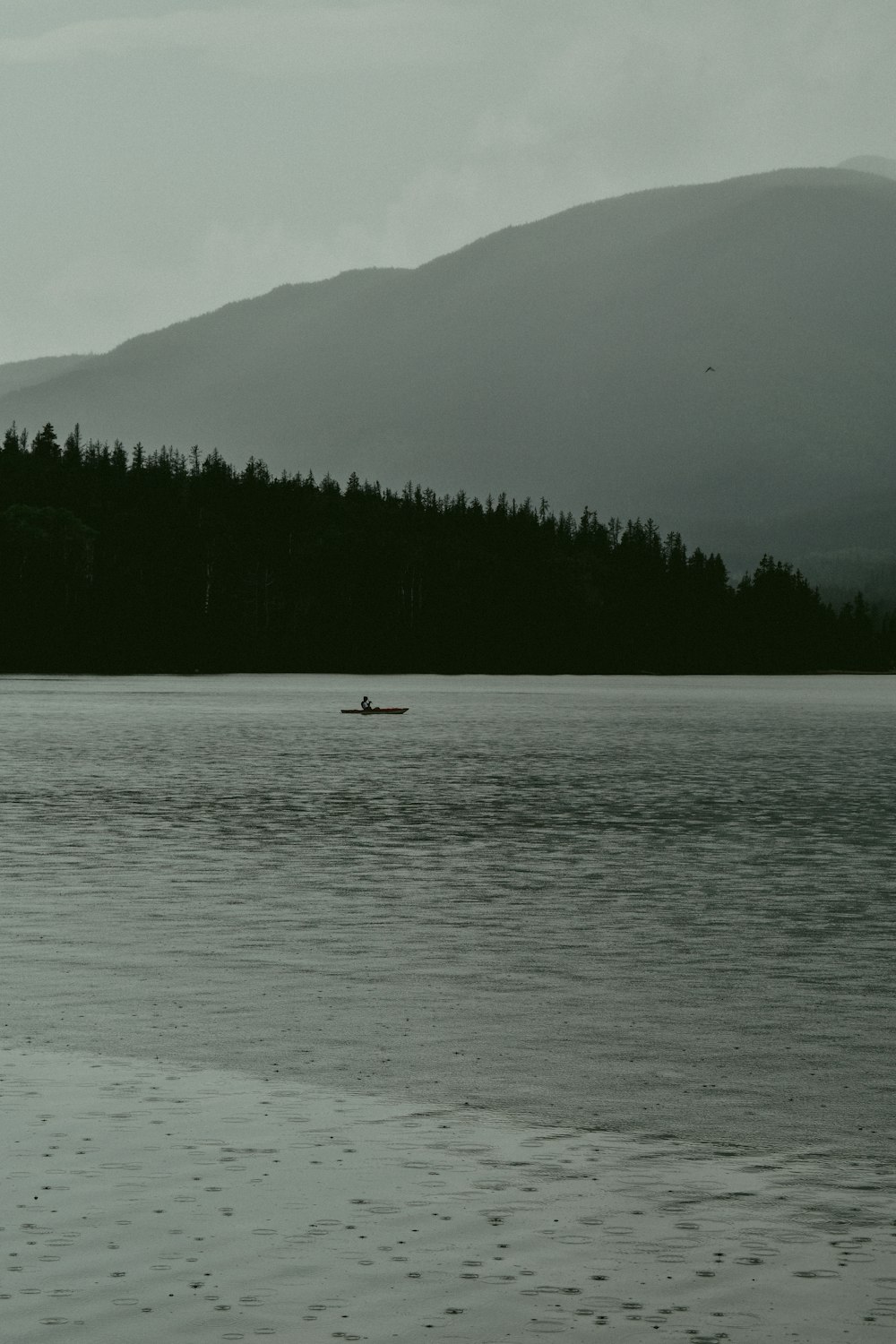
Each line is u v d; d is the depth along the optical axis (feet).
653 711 472.44
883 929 94.48
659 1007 73.26
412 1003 73.77
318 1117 55.01
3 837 140.46
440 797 184.96
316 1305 39.32
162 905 102.06
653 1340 37.58
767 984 78.59
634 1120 55.26
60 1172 48.67
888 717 445.37
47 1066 61.26
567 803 179.32
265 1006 72.64
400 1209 45.83
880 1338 37.70
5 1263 41.70
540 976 80.12
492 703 515.91
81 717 387.55
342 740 307.58
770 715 453.17
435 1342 37.42
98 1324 38.22
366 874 117.60
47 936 90.27
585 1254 42.57
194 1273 41.16
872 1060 63.87
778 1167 50.14
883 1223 45.01
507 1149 51.67
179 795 185.06
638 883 114.42
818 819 162.20
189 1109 55.67
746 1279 41.01
